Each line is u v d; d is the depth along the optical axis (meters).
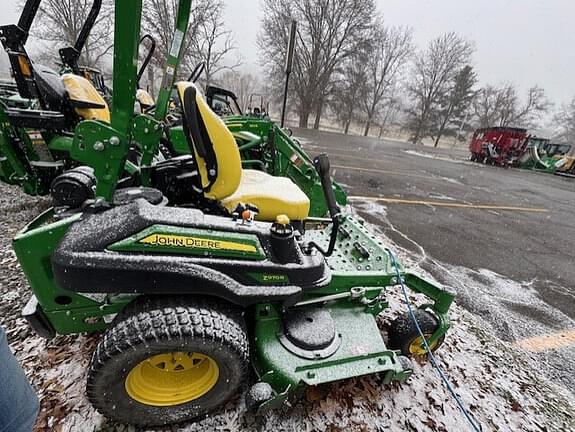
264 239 1.67
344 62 32.19
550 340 3.00
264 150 4.30
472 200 8.67
